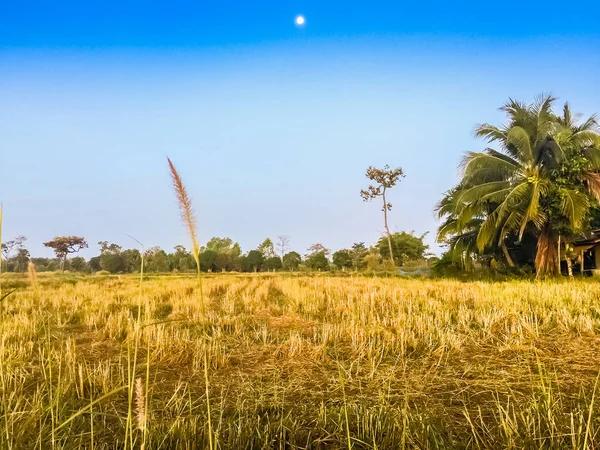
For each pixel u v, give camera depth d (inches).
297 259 2124.8
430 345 244.5
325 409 149.3
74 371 186.2
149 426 130.9
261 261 2037.4
